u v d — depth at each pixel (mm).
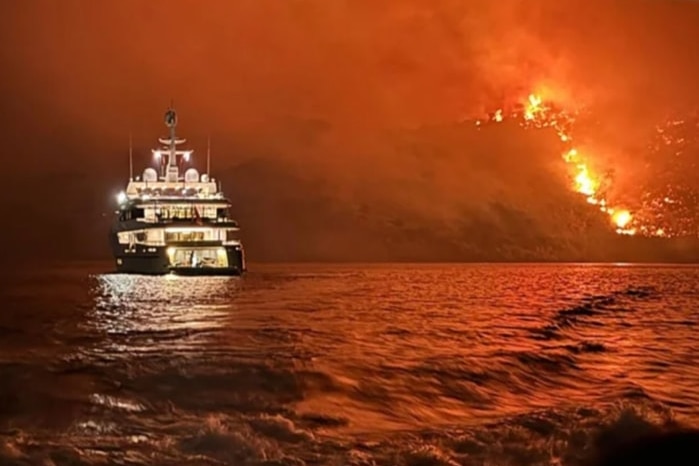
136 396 16203
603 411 14695
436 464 11695
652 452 10898
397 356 22875
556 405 17109
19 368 19031
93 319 35562
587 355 25391
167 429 13461
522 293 62469
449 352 24234
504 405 17203
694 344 29625
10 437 12578
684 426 13883
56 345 24828
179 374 18531
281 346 24812
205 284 66812
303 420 14672
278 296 54094
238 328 31359
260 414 14875
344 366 20375
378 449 12414
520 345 27219
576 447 12492
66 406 15164
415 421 15156
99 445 12266
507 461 11852
